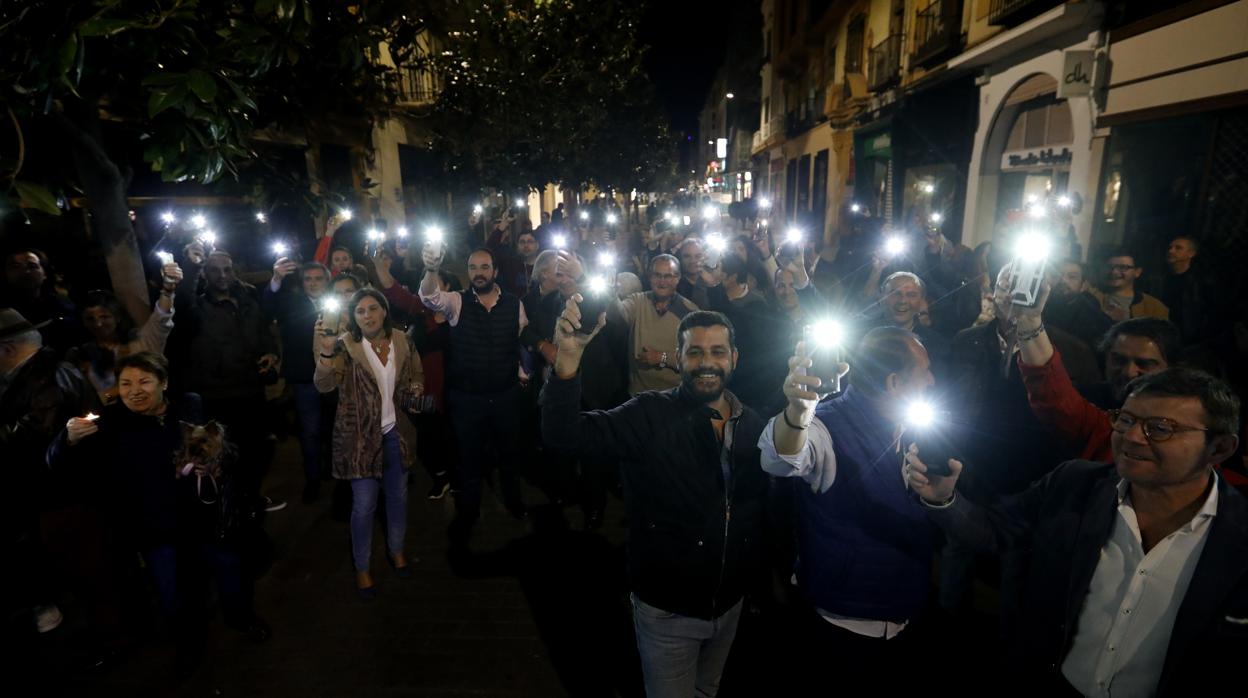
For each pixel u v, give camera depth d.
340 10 4.31
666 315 4.55
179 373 5.02
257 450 5.39
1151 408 1.59
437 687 3.30
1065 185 9.75
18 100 2.89
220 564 3.45
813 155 26.47
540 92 11.55
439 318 5.23
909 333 2.32
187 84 2.77
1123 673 1.71
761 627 3.65
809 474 2.29
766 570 3.74
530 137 11.66
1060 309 4.57
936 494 1.94
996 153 11.99
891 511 2.26
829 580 2.33
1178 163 7.22
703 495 2.39
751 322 4.75
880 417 2.31
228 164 3.59
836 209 22.31
